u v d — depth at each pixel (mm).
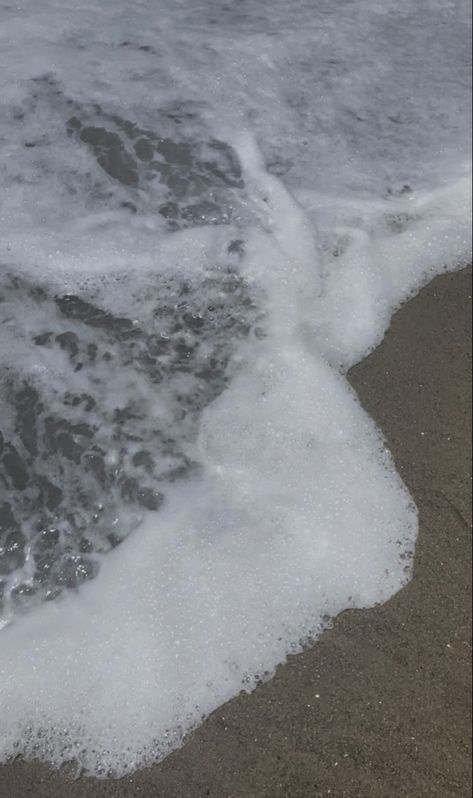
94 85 3480
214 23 3865
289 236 3297
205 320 3053
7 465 2682
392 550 2688
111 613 2518
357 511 2744
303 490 2773
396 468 2834
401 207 3498
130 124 3412
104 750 2330
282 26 3924
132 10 3807
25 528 2607
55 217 3139
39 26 3623
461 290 3295
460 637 2553
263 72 3736
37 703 2381
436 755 2387
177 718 2375
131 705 2389
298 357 3021
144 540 2637
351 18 4043
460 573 2660
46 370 2838
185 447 2801
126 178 3285
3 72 3424
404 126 3748
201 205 3291
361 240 3348
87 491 2684
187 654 2469
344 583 2623
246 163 3443
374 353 3072
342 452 2852
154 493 2713
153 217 3223
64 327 2928
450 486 2811
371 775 2334
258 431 2865
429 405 2959
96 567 2586
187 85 3596
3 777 2273
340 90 3779
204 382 2934
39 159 3238
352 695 2430
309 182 3475
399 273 3301
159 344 2971
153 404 2854
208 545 2645
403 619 2570
